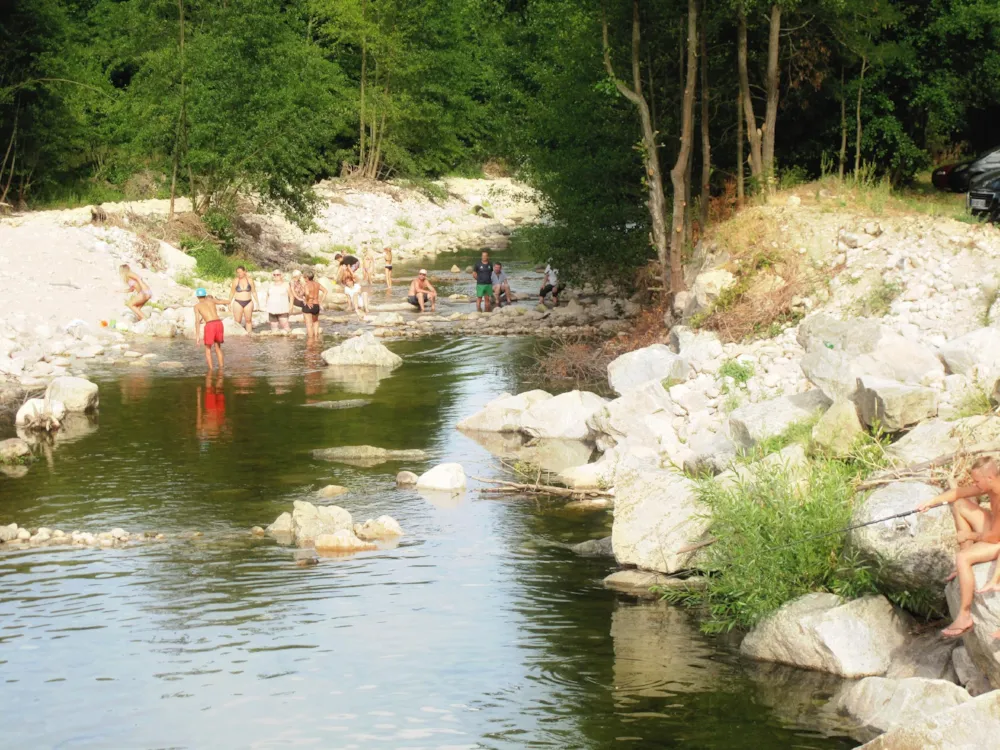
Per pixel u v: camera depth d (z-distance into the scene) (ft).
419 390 72.59
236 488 50.31
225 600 36.76
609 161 93.15
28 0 144.56
